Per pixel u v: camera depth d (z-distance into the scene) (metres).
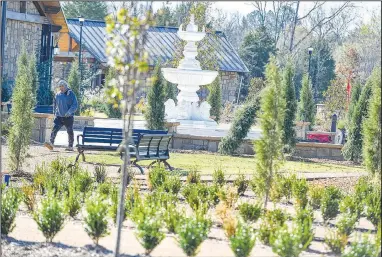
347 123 27.08
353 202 13.37
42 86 35.84
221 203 13.29
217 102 36.12
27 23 37.16
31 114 18.22
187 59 29.67
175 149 26.64
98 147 20.77
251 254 10.50
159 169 16.64
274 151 13.21
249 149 26.31
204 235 10.48
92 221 10.68
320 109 42.53
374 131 14.09
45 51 38.31
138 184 16.48
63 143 26.28
